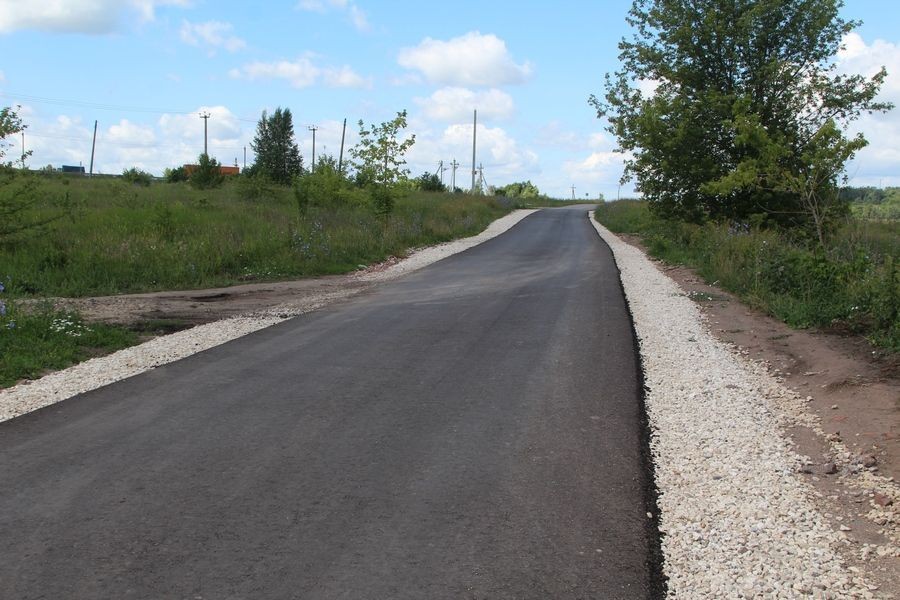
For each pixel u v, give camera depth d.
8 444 5.00
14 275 12.52
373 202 25.42
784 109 19.88
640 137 20.95
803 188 16.61
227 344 8.26
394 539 3.65
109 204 22.47
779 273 11.18
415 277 14.98
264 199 28.95
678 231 21.28
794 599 3.14
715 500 4.12
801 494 4.20
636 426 5.37
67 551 3.51
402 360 7.45
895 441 4.86
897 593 3.18
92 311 10.45
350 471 4.54
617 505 4.06
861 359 7.02
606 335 8.59
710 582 3.28
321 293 12.67
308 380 6.68
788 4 20.00
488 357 7.56
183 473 4.50
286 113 68.19
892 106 19.38
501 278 14.52
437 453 4.84
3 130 13.68
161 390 6.34
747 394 6.13
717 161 20.53
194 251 14.83
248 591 3.17
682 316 9.79
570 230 31.03
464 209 35.88
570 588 3.21
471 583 3.25
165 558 3.45
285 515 3.92
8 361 7.12
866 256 10.40
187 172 52.03
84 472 4.51
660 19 20.83
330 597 3.13
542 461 4.70
